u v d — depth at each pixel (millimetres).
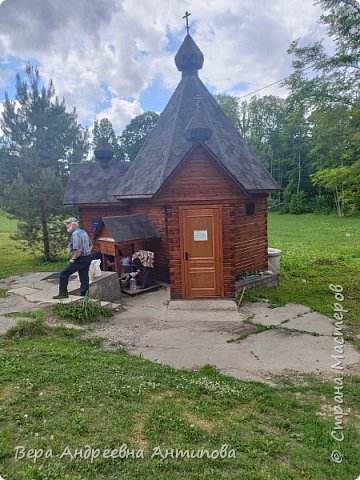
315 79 9289
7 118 14586
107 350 5801
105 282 8812
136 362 5246
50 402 3791
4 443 3096
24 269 13445
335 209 41750
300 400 4285
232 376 4953
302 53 9219
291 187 47438
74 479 2717
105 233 10000
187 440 3289
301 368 5242
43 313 7062
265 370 5172
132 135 49688
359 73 8898
